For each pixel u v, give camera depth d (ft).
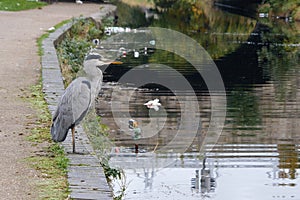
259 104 52.54
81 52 71.87
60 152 29.53
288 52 94.17
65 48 71.61
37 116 36.45
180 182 31.81
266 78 67.97
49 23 93.20
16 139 31.71
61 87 44.62
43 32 78.95
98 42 85.35
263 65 79.20
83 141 31.73
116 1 195.52
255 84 63.67
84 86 28.84
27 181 25.77
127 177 31.76
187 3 176.55
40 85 44.98
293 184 32.50
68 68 56.90
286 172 34.30
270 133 42.47
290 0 158.30
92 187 25.40
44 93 42.65
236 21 149.07
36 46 65.36
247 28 134.41
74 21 94.58
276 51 95.14
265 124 45.14
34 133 32.89
